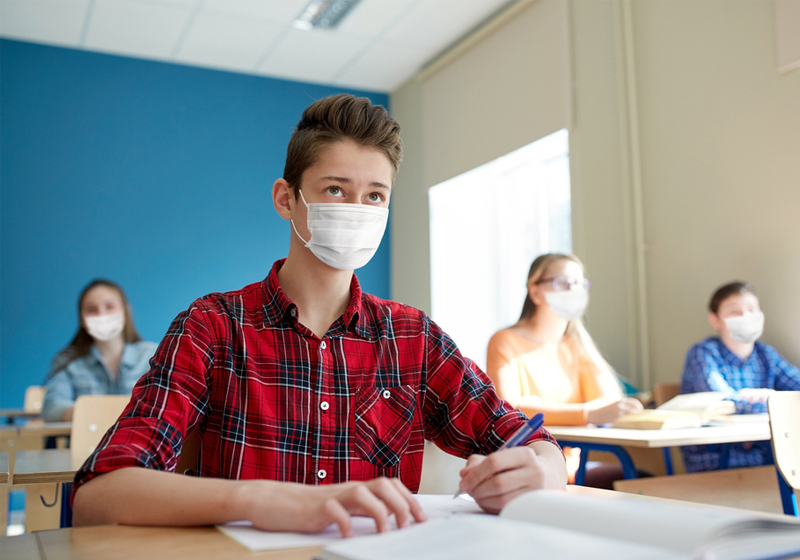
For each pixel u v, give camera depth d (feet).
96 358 10.00
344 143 3.00
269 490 1.95
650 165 11.09
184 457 2.86
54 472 4.35
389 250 18.38
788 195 8.92
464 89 15.35
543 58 13.03
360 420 2.94
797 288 8.78
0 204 14.44
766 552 1.41
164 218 15.87
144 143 15.88
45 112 15.05
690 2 10.44
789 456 4.85
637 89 11.37
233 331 2.90
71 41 15.15
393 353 3.14
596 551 1.35
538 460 2.20
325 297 3.08
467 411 3.11
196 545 1.76
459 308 16.60
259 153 16.97
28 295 14.44
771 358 8.67
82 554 1.67
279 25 14.61
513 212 15.79
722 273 9.82
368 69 17.03
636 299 11.17
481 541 1.47
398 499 1.87
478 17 14.49
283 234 16.99
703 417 5.97
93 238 15.16
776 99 9.10
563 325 7.57
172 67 16.35
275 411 2.84
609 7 11.80
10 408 13.99
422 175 17.02
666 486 5.61
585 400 7.43
